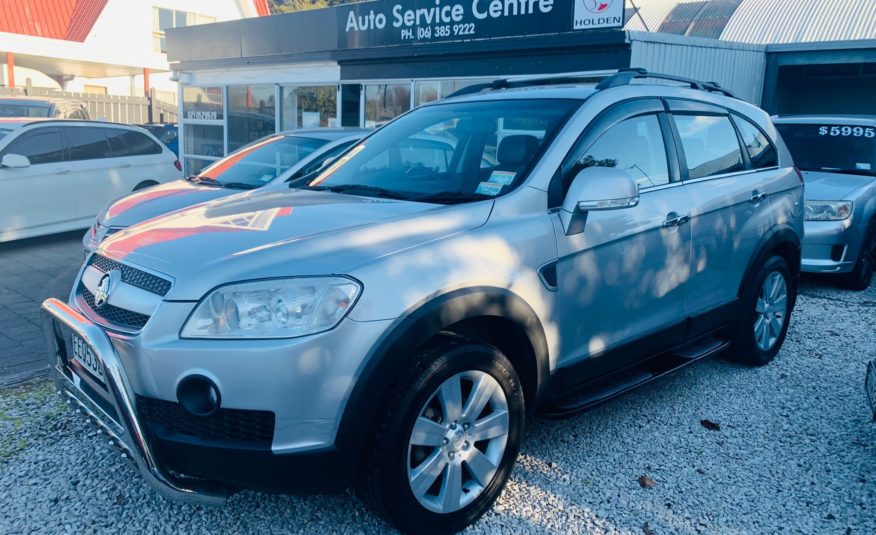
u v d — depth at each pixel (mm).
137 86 30391
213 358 2664
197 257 2920
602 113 3898
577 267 3539
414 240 3061
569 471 3695
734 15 15195
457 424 3053
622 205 3459
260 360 2645
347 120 12703
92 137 10352
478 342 3094
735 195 4602
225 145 15117
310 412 2707
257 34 13703
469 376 3066
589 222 3582
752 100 11992
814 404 4582
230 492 2852
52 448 3881
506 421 3223
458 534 3148
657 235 3971
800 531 3229
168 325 2752
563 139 3682
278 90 13789
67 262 8969
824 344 5793
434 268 2982
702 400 4621
